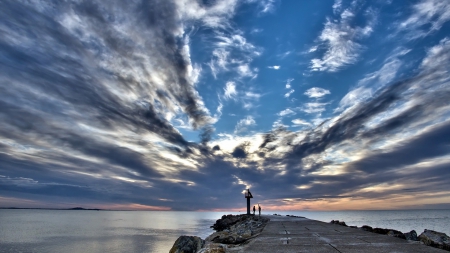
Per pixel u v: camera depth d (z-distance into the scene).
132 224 100.81
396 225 73.88
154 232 61.41
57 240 46.94
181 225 91.75
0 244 41.84
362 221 99.19
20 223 105.19
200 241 15.35
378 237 9.88
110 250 35.25
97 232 62.97
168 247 37.50
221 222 50.34
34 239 48.78
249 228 20.86
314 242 8.93
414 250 7.06
